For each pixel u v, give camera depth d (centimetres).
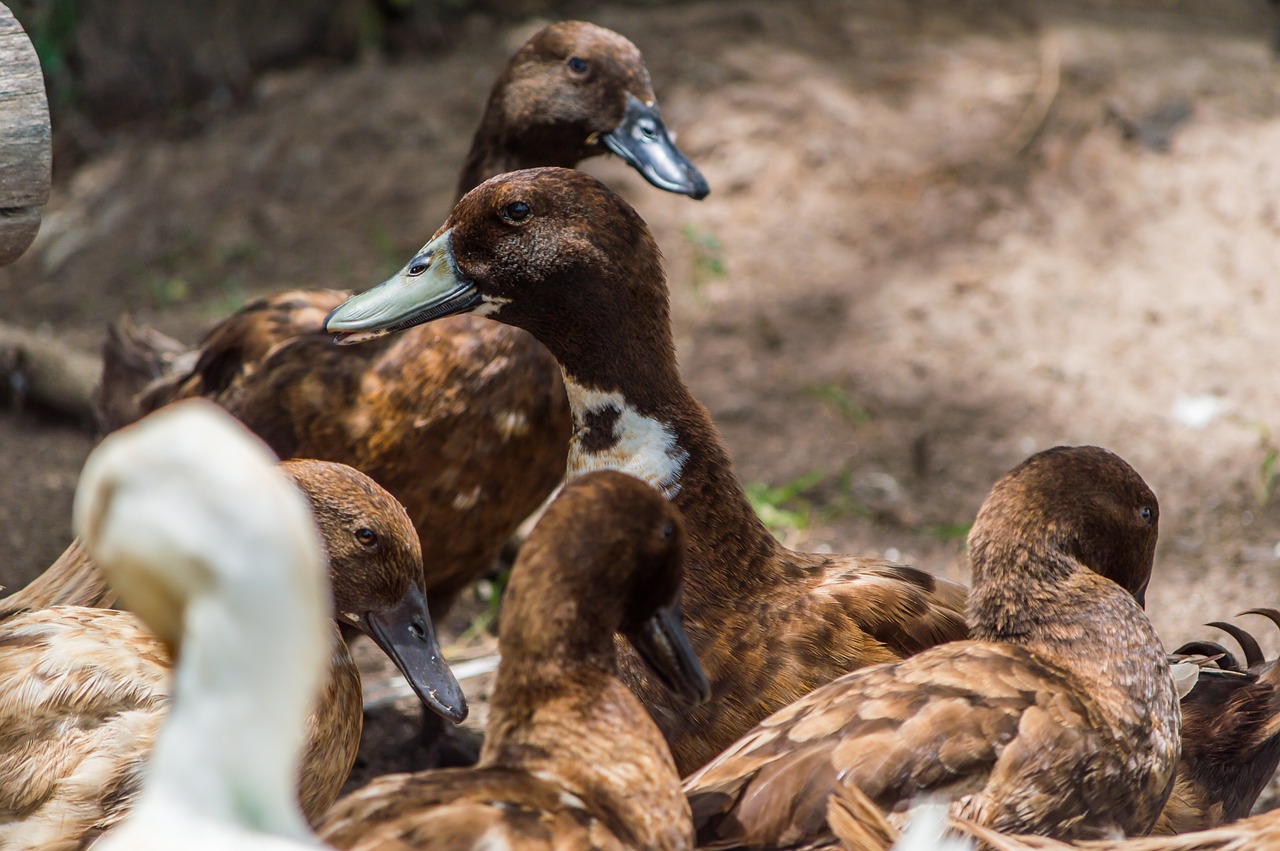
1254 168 1314
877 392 1130
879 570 629
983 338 1181
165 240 1390
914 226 1286
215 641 262
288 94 1541
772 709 570
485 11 1636
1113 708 527
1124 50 1458
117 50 1552
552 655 446
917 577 639
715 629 579
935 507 1019
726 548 592
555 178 600
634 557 455
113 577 271
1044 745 497
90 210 1450
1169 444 1064
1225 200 1291
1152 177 1316
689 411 607
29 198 637
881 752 484
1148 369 1142
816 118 1359
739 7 1537
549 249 592
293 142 1462
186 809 266
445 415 713
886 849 442
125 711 552
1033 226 1282
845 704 502
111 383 938
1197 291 1216
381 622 619
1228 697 617
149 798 274
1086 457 585
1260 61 1462
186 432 264
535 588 448
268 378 743
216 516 261
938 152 1340
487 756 453
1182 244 1260
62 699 548
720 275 1216
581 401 613
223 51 1575
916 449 1058
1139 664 539
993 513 575
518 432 722
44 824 541
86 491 269
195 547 260
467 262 608
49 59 1496
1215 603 895
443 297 610
